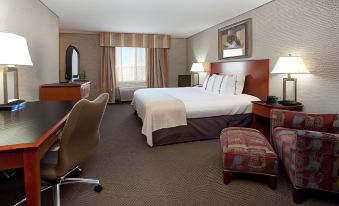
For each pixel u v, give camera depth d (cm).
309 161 173
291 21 321
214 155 283
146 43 688
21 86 293
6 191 198
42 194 193
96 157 275
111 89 680
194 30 616
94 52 673
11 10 266
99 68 681
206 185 211
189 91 459
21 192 196
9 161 107
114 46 662
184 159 271
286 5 329
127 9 407
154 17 464
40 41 360
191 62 712
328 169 170
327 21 268
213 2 365
